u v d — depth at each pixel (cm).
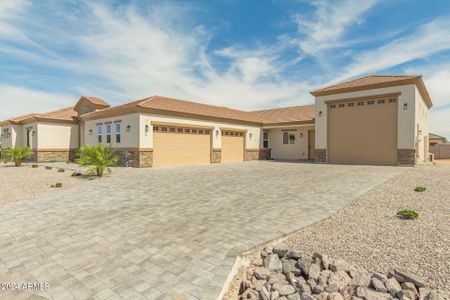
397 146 1474
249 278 321
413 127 1420
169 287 276
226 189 823
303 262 326
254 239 400
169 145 1650
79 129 2319
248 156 2242
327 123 1755
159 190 814
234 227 459
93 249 376
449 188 752
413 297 254
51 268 322
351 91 1633
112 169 1421
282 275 319
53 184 942
